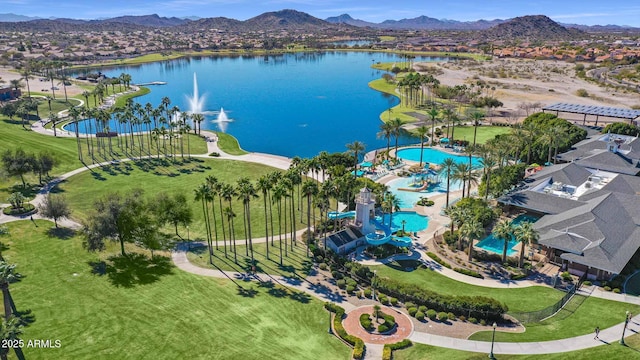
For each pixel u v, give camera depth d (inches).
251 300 2709.2
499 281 2977.4
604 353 2145.7
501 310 2470.5
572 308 2608.3
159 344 2223.2
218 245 3582.7
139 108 6752.0
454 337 2321.6
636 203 3661.4
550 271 3105.3
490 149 4670.3
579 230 3201.3
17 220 3759.8
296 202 4468.5
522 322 2474.2
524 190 4045.3
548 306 2628.0
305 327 2426.2
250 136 7352.4
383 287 2800.2
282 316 2534.5
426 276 3053.6
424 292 2655.0
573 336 2303.2
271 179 3442.4
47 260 3100.4
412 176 5142.7
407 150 6195.9
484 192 4313.5
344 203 4350.4
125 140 6520.7
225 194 3235.7
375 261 3314.5
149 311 2529.5
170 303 2632.9
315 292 2847.0
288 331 2380.7
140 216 3267.7
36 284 2773.1
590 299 2711.6
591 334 2317.9
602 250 2962.6
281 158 5915.4
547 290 2839.6
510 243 3560.5
